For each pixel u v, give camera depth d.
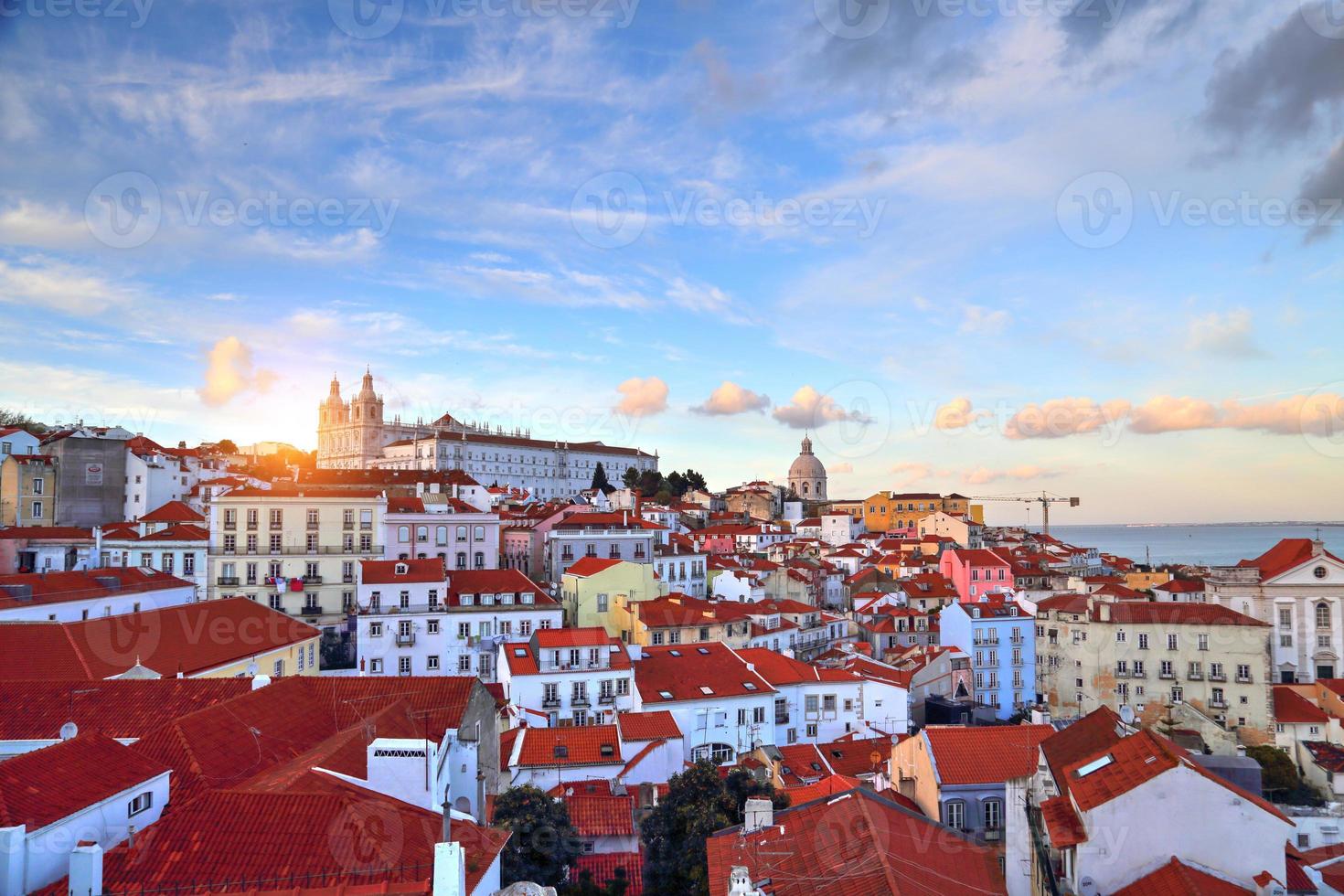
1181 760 27.81
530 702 77.31
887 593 138.38
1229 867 26.34
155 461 130.88
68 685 39.41
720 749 76.19
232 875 22.72
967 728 43.88
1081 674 98.94
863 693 84.31
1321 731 84.62
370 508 109.56
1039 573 145.00
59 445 121.69
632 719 68.31
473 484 164.38
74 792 24.61
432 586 91.56
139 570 83.44
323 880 22.70
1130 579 148.38
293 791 26.08
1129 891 26.34
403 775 29.03
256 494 105.38
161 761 30.12
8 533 99.88
